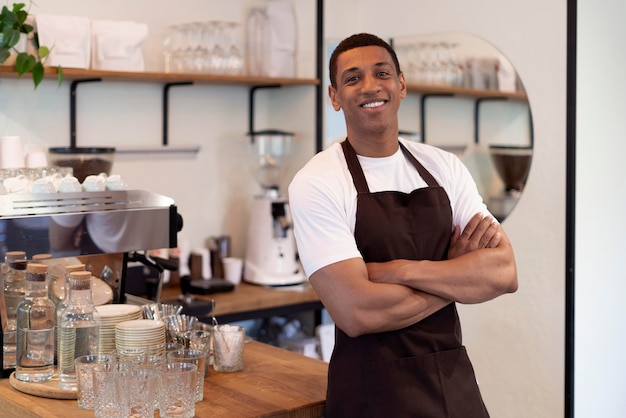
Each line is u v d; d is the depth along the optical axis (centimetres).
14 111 357
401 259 212
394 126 219
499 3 363
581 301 340
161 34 398
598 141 344
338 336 214
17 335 222
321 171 214
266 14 412
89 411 202
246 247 432
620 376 363
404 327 209
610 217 353
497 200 366
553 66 341
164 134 404
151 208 254
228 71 392
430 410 206
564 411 338
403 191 220
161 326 219
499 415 362
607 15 345
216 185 427
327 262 206
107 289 252
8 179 250
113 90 386
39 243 233
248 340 274
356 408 208
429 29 395
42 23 335
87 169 333
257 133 412
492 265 213
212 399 212
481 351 367
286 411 205
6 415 214
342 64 217
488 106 370
